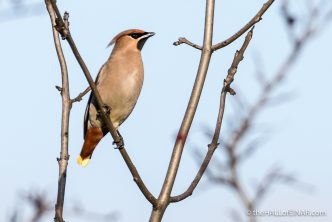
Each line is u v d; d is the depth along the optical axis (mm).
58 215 7602
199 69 7996
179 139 7648
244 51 7637
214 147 7234
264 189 4527
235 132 4586
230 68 7504
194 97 7844
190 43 8234
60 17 7219
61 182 8539
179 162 7574
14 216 6242
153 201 7301
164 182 7457
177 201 7363
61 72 9367
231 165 4531
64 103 9227
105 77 10930
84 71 7965
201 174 7316
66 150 8852
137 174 7379
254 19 7930
